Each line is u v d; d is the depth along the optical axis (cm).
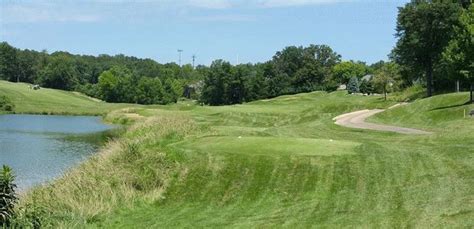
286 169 1855
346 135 3250
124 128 5500
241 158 1992
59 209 1511
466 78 4541
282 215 1409
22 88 13738
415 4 7119
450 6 6812
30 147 4091
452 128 3219
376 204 1416
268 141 2328
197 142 2428
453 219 1173
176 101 15575
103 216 1498
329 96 10644
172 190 1759
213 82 13388
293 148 2141
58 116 9012
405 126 4034
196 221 1426
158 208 1611
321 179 1734
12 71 17912
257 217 1418
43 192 1716
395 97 8269
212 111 6397
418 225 1162
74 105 11644
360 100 8469
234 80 13162
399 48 7381
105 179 1784
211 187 1758
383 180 1662
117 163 1994
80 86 16812
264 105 8156
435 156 1908
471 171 1633
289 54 14788
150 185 1788
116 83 14475
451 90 7350
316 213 1394
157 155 2050
